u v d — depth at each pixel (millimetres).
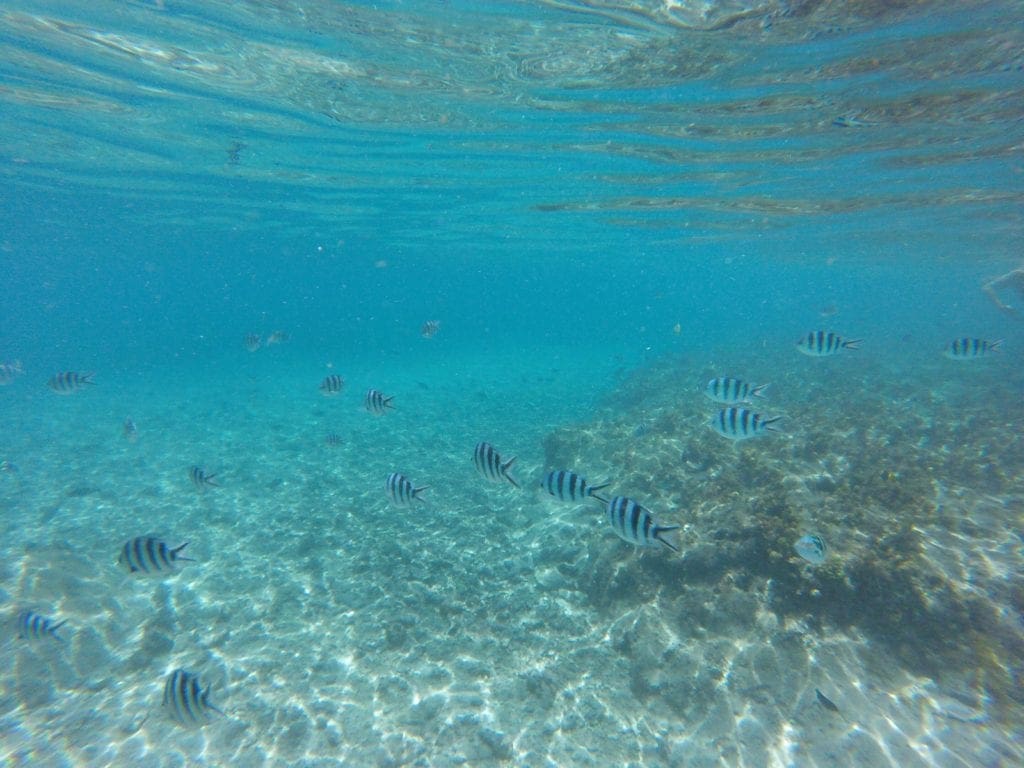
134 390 28906
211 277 100500
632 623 7211
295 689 6586
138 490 13078
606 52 9648
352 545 10125
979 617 5836
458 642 7438
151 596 8398
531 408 22078
